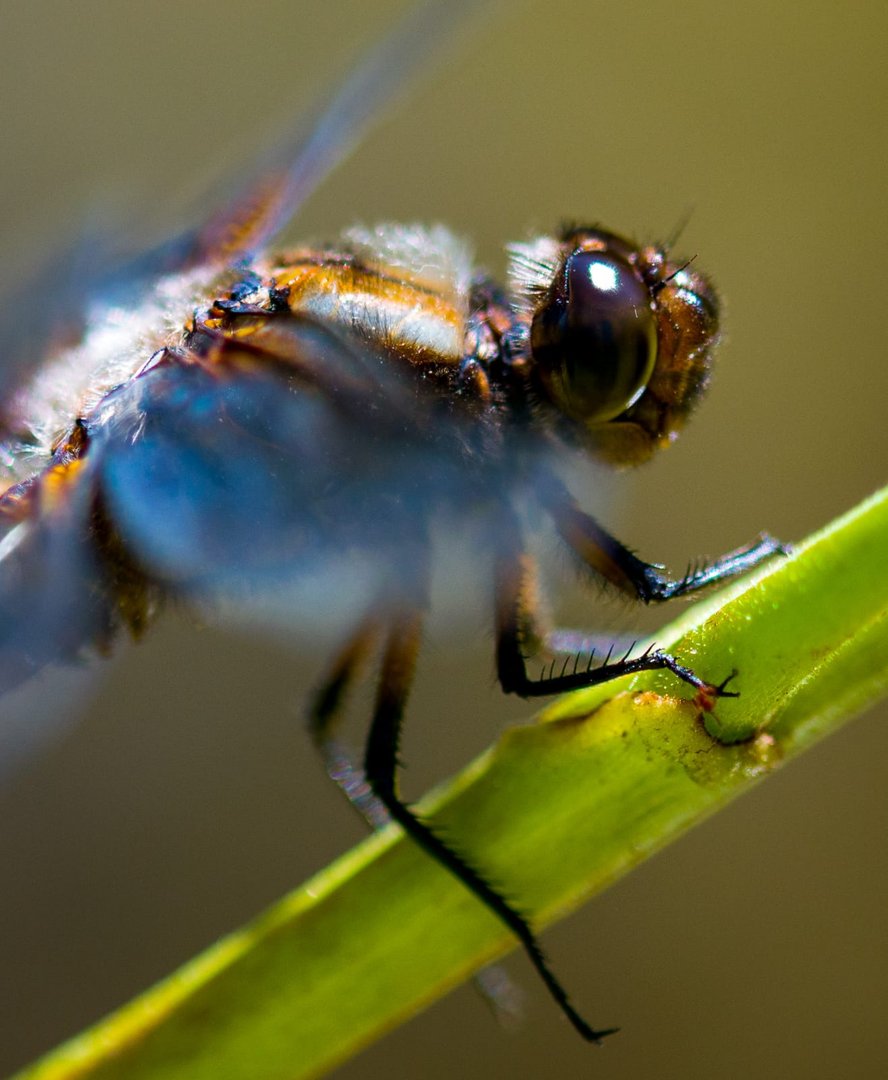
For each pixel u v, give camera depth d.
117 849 0.12
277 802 0.12
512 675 0.09
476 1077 0.12
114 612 0.10
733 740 0.09
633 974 0.12
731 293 0.13
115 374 0.10
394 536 0.10
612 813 0.09
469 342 0.10
